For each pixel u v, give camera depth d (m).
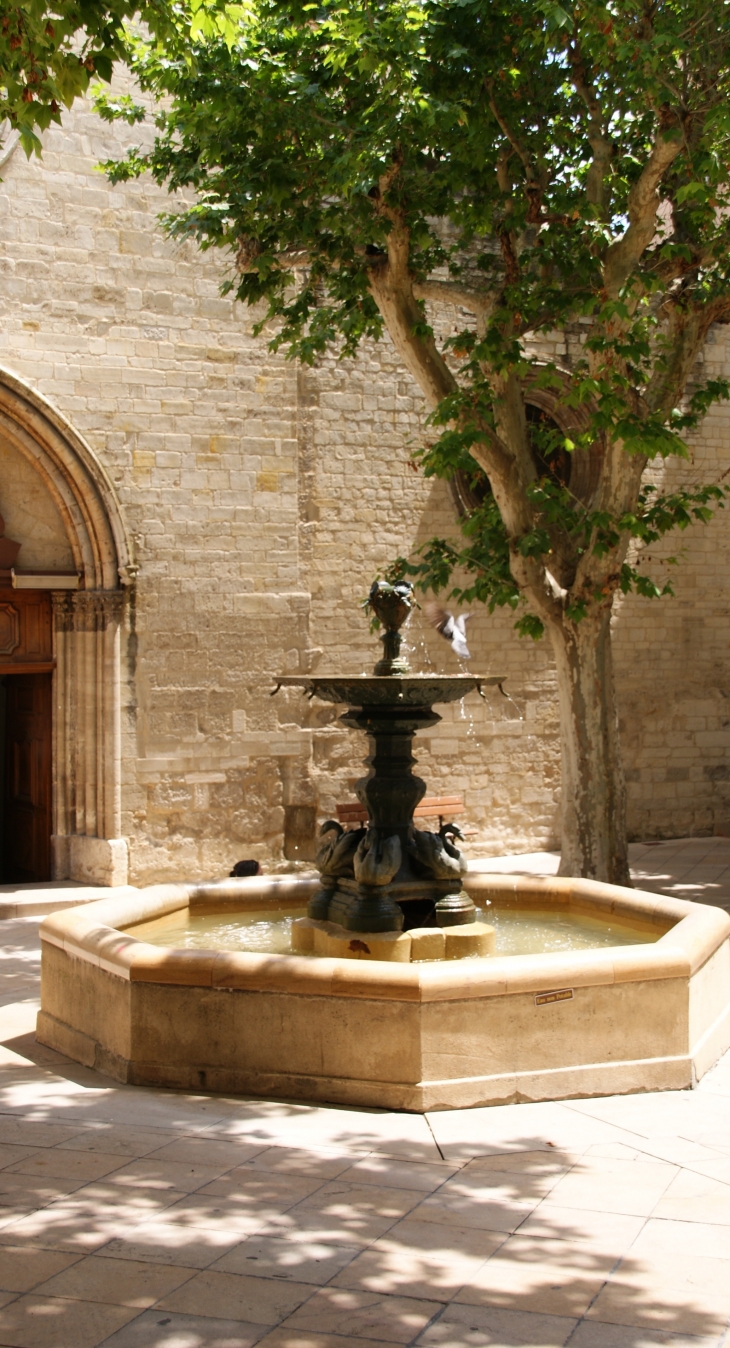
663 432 9.33
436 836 7.81
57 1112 5.79
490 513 11.49
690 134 9.66
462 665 14.98
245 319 13.55
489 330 9.96
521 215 10.15
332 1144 5.36
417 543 14.66
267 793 13.80
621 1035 6.27
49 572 12.76
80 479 12.57
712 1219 4.57
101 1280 4.00
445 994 5.89
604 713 11.15
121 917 7.80
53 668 12.98
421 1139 5.44
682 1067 6.34
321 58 9.70
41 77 5.97
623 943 7.82
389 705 7.59
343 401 14.21
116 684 12.84
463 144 9.63
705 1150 5.34
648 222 10.02
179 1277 4.03
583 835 11.05
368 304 11.38
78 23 5.83
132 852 12.98
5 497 12.68
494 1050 6.01
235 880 9.08
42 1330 3.67
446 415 10.23
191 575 13.33
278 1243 4.31
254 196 10.00
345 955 7.18
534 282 10.50
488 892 9.08
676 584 16.47
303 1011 6.04
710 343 16.62
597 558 10.84
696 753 16.61
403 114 8.80
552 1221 4.54
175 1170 5.01
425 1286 3.99
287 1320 3.74
